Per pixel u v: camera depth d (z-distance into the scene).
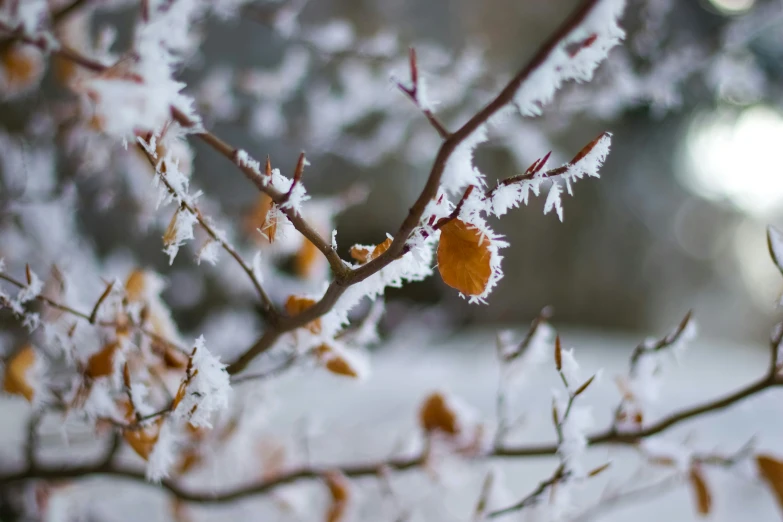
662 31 1.37
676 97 1.27
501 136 1.33
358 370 0.66
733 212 5.13
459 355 2.77
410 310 2.53
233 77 1.27
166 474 0.62
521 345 0.74
